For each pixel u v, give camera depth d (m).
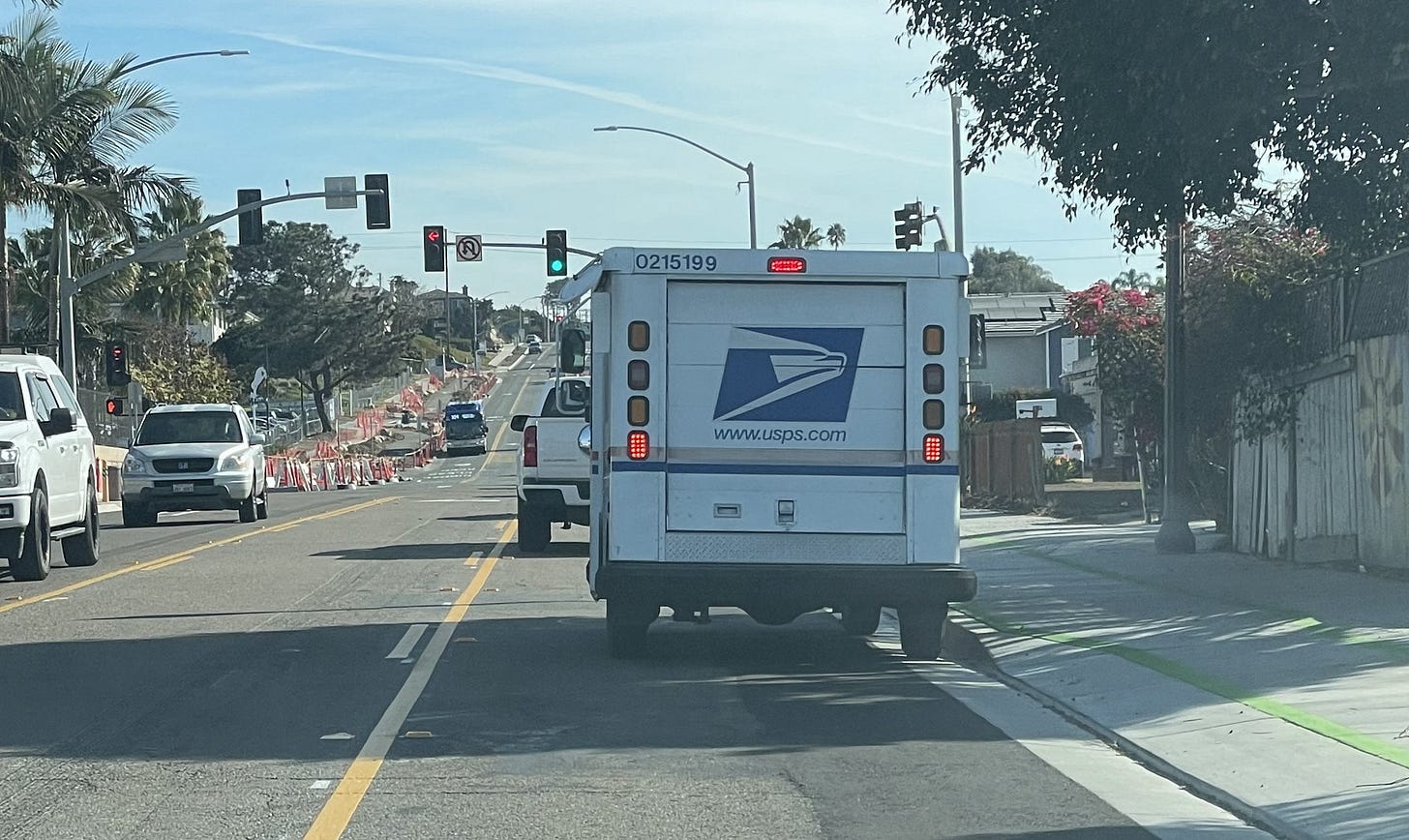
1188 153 13.29
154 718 9.93
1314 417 16.67
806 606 11.77
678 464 11.65
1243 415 17.97
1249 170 14.12
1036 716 10.09
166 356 67.75
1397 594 13.84
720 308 11.66
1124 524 25.00
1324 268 16.77
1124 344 22.77
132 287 63.25
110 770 8.46
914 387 11.70
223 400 66.81
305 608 15.75
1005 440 31.70
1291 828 7.15
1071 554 19.59
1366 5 11.76
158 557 21.80
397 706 10.30
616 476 11.61
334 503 39.44
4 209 37.38
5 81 36.34
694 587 11.49
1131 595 15.14
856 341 11.70
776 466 11.66
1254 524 18.36
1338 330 15.95
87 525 20.58
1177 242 18.50
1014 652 12.39
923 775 8.36
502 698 10.64
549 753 8.88
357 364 110.75
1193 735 9.12
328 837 7.10
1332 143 13.98
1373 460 15.17
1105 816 7.51
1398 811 7.21
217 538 25.62
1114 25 12.74
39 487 18.53
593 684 11.22
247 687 11.06
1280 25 12.27
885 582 11.58
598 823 7.36
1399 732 8.70
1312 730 8.88
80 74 38.78
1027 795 7.95
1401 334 14.41
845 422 11.69
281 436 88.81
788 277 11.62
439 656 12.49
